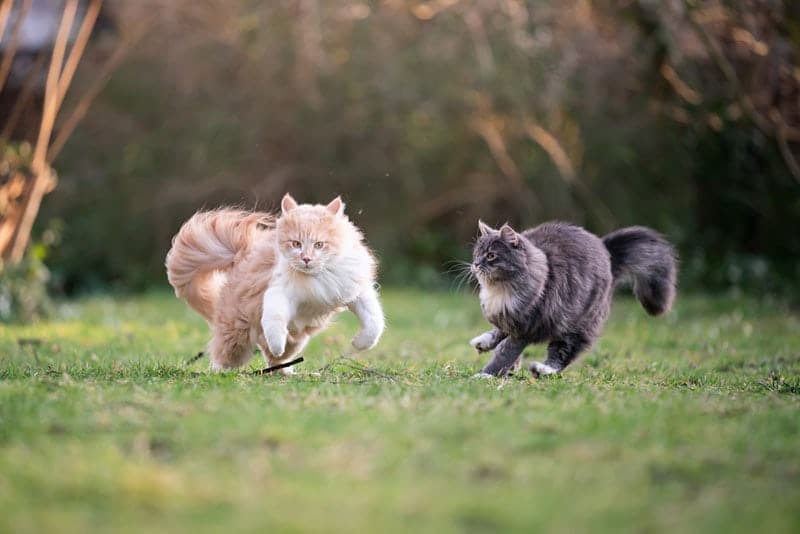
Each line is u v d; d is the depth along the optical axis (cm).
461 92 2108
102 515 464
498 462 545
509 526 454
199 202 2305
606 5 1789
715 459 557
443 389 763
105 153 2336
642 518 466
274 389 752
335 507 477
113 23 2295
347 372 891
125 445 577
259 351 1033
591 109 2075
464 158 2255
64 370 876
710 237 2116
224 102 2272
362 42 2127
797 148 1856
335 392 743
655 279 1043
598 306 948
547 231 966
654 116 1966
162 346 1168
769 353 1143
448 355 1087
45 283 1794
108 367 905
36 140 1627
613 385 835
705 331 1404
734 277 1955
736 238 2119
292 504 480
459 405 688
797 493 506
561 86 2023
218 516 464
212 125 2234
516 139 2169
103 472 517
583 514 469
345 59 2161
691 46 1753
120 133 2336
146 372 868
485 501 483
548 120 2114
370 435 590
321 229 832
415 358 1058
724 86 1767
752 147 1906
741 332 1402
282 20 2080
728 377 924
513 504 479
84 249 2289
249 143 2261
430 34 2089
